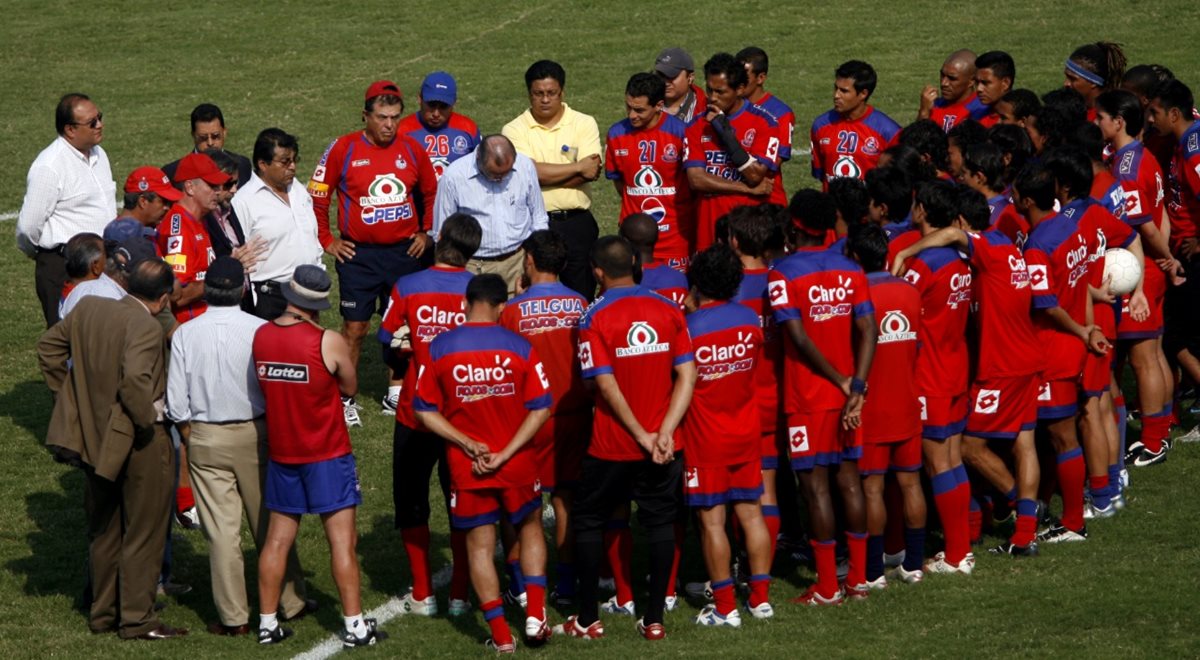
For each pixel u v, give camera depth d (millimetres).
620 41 89500
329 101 80750
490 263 39000
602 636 28359
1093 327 32625
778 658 26469
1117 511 34344
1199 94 73125
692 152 39625
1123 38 83625
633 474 27797
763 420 30062
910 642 27047
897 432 29578
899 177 31078
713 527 28297
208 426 28297
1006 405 31312
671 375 27672
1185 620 27438
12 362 47594
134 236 31859
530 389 27203
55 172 38875
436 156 42531
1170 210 39750
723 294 28047
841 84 41250
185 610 30828
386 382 46125
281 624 29516
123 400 27609
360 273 41344
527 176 38938
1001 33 86562
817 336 28734
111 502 29016
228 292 28266
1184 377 43000
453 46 90312
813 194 29125
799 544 32781
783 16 92688
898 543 31672
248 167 41562
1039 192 32156
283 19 97250
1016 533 31906
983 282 31047
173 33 94500
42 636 29094
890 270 30453
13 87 83938
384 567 32875
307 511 27922
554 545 34062
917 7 92875
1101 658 25844
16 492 37438
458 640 28547
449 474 28734
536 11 96625
